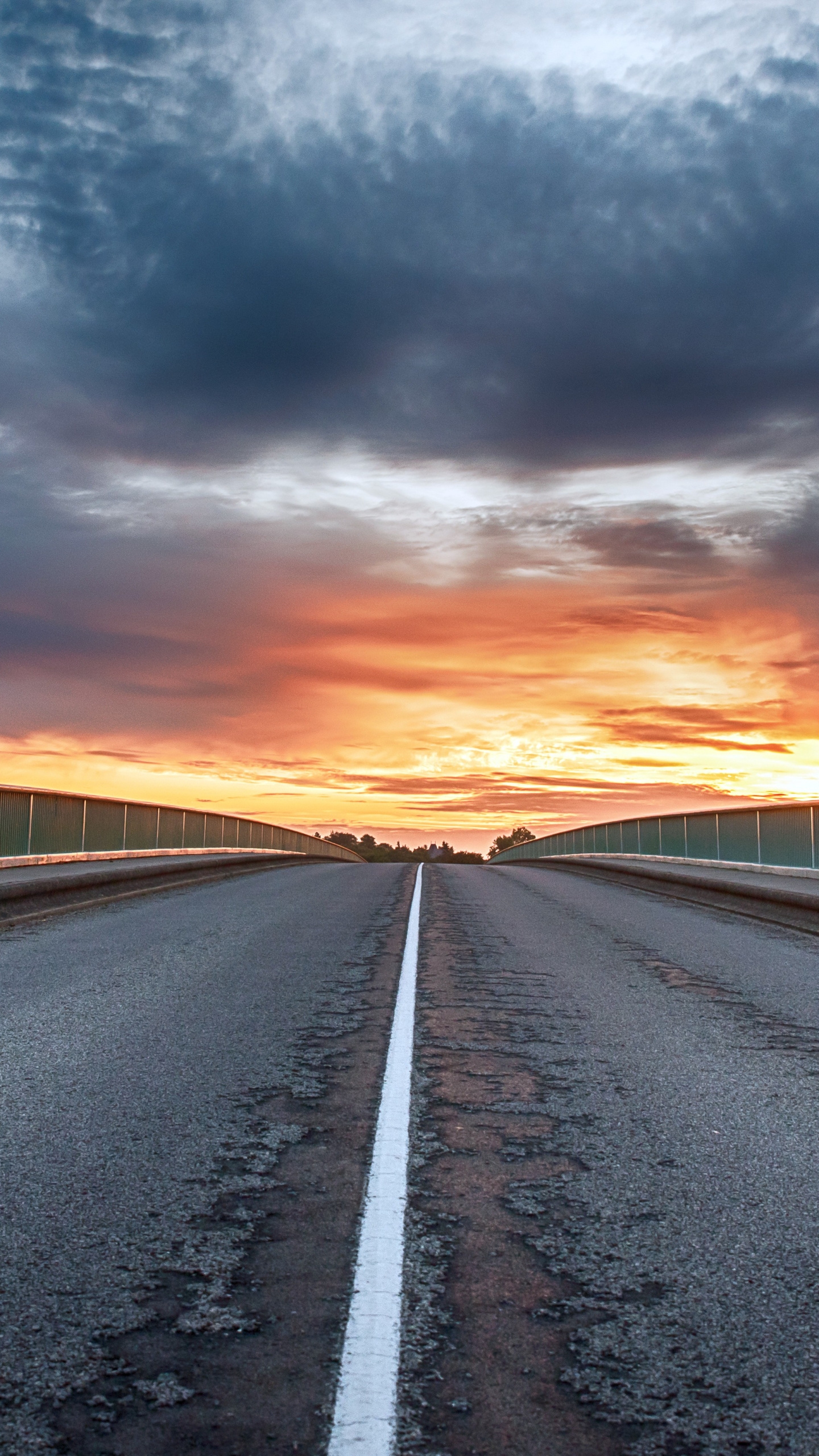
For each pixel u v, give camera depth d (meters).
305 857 46.97
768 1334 2.78
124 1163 4.12
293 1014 7.21
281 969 9.28
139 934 11.73
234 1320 2.82
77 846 21.47
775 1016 7.35
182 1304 2.91
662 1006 7.73
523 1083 5.48
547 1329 2.79
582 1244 3.38
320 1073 5.60
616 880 25.25
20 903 12.98
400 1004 7.62
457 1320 2.84
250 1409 2.40
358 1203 3.72
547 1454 2.25
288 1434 2.31
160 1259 3.22
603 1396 2.47
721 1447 2.28
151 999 7.70
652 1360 2.64
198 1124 4.65
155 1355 2.64
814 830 20.53
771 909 14.55
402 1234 3.43
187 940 11.25
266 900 17.02
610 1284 3.08
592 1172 4.10
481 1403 2.43
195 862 21.98
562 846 49.31
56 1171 4.01
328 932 12.29
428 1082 5.47
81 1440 2.28
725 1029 6.89
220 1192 3.82
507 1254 3.29
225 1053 6.02
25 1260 3.20
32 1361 2.60
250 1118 4.77
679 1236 3.45
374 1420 2.36
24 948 10.48
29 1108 4.88
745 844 24.59
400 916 14.52
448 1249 3.32
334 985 8.48
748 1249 3.34
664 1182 3.99
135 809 25.25
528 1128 4.70
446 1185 3.93
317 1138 4.49
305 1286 3.04
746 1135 4.60
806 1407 2.44
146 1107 4.91
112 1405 2.41
